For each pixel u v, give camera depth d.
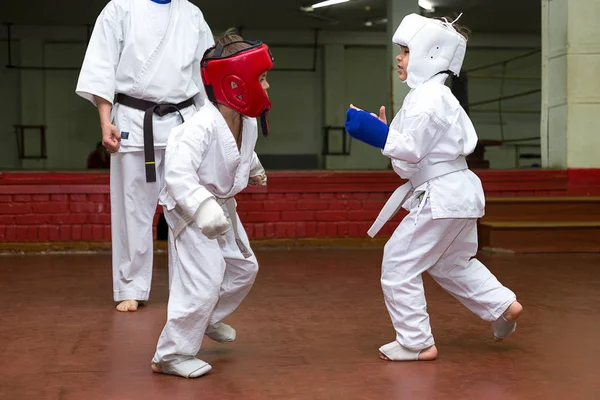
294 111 18.92
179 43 4.23
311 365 2.93
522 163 18.95
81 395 2.52
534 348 3.21
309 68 18.88
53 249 7.27
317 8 15.82
